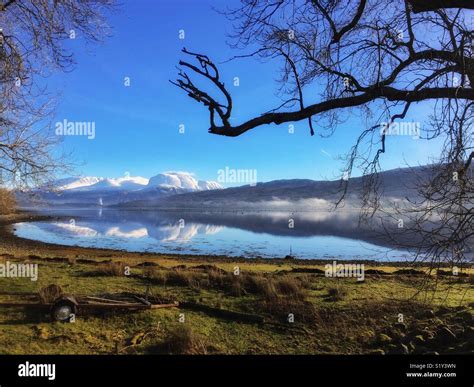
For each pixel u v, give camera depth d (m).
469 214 4.54
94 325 6.87
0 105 11.73
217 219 91.69
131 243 36.94
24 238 40.44
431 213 4.75
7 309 7.32
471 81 4.70
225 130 4.50
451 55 4.88
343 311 7.83
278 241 38.88
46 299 7.63
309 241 38.47
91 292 8.86
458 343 6.31
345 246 33.41
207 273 11.99
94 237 43.47
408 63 5.33
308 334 6.89
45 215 100.00
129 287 9.66
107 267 11.77
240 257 26.36
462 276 11.52
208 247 33.53
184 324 7.00
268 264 20.11
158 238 42.56
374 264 20.25
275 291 8.77
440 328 6.74
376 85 5.01
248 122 4.60
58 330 6.52
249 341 6.57
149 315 7.38
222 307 8.17
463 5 4.60
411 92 4.96
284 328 7.12
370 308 7.90
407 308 7.93
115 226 64.56
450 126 4.56
